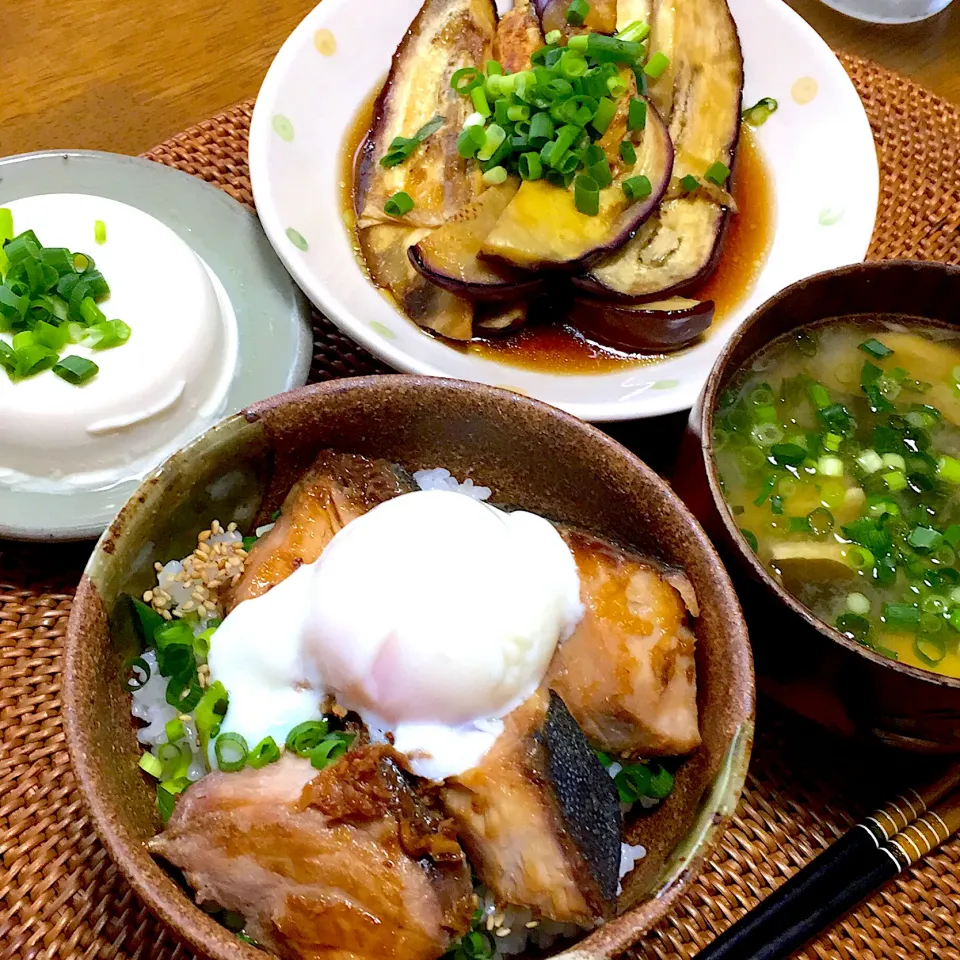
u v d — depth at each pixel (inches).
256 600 12.2
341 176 16.4
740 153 17.4
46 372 13.8
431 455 13.5
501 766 11.4
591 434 12.6
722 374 12.8
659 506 12.3
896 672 11.2
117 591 11.9
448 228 15.1
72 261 14.2
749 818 13.1
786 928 12.3
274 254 15.5
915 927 12.7
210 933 10.4
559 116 15.4
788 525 12.7
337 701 12.0
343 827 11.1
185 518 12.6
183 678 12.3
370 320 14.7
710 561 12.0
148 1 18.1
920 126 17.5
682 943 12.4
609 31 16.6
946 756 13.0
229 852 11.1
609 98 15.7
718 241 16.0
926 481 12.9
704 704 12.0
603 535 13.2
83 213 14.6
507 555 12.0
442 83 16.2
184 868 11.2
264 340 15.1
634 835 12.3
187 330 14.3
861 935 12.6
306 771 11.4
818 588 12.4
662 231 15.9
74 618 11.4
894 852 12.6
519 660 11.7
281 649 12.0
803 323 13.5
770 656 12.3
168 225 15.5
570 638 12.3
